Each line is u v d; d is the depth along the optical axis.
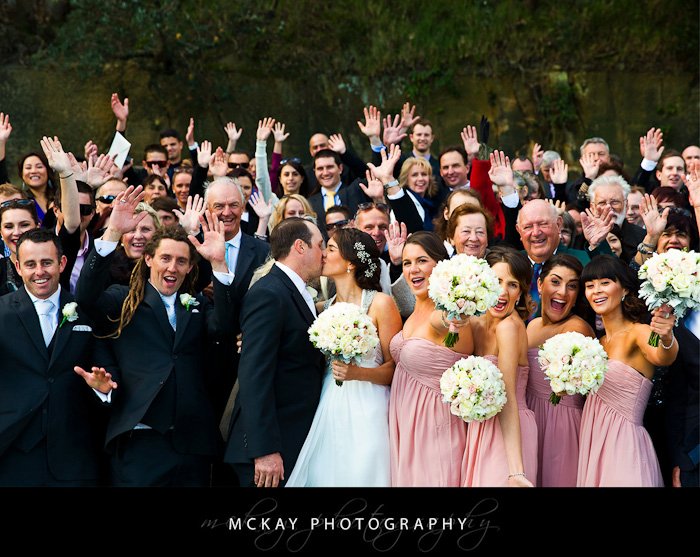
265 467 4.91
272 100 16.17
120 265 6.06
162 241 5.30
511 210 6.73
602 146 9.66
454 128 16.34
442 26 16.45
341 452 5.00
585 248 7.50
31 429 5.07
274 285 5.11
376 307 5.21
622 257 6.86
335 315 4.79
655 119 16.36
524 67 16.45
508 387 4.84
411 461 4.96
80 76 15.36
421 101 16.38
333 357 4.86
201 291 6.22
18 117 15.27
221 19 16.06
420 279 5.11
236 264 6.36
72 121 15.45
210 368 5.41
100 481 5.25
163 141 10.73
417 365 4.96
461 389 4.66
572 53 16.44
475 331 5.10
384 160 6.89
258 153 8.73
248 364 4.97
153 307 5.29
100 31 15.39
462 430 4.97
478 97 16.44
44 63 15.42
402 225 6.11
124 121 9.11
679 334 5.24
